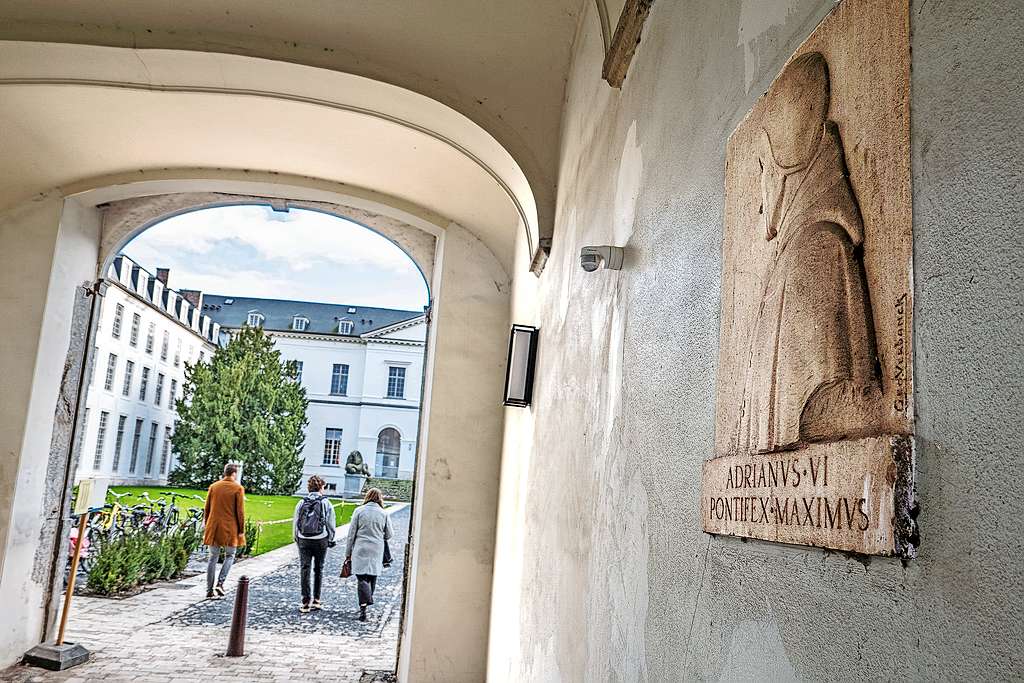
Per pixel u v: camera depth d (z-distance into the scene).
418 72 5.16
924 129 1.10
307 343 63.66
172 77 5.29
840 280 1.26
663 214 2.46
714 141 2.03
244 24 4.96
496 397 7.02
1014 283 0.91
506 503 6.08
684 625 1.89
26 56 5.04
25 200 6.79
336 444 62.47
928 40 1.11
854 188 1.26
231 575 13.55
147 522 13.89
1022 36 0.94
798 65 1.51
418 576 6.68
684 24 2.42
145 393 52.25
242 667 7.20
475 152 5.69
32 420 6.63
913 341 1.08
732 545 1.64
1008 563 0.88
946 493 0.99
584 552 3.14
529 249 5.74
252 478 48.16
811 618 1.29
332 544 10.43
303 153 6.59
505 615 5.46
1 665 6.45
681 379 2.11
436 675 6.56
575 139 4.56
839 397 1.23
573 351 3.85
